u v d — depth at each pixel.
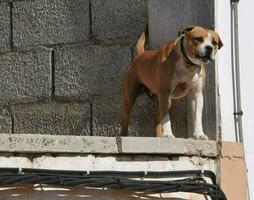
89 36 11.30
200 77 10.01
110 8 11.18
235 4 10.65
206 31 9.70
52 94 11.48
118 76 11.01
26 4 11.79
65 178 8.04
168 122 9.98
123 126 10.64
